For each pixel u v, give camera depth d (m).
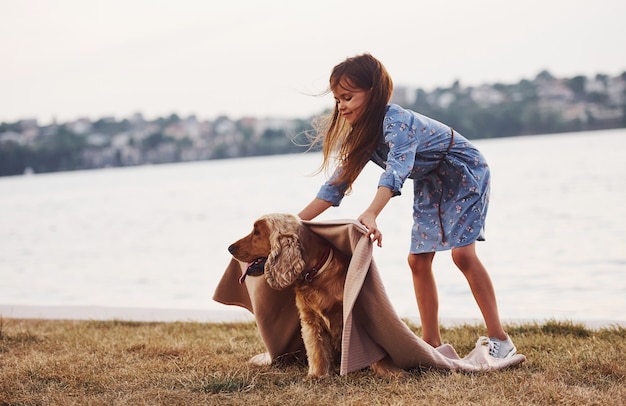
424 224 4.46
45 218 25.05
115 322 6.48
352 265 3.86
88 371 4.42
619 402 3.43
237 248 4.25
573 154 40.50
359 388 3.87
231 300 4.73
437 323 4.62
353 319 4.01
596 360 4.15
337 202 4.46
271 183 37.25
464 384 3.81
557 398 3.51
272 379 4.18
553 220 13.95
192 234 16.98
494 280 8.48
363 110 4.20
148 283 10.35
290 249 4.04
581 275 8.38
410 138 4.11
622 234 11.30
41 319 6.82
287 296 4.45
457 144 4.35
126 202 31.02
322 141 4.51
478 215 4.35
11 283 10.96
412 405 3.51
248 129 103.38
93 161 92.31
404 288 8.38
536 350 4.65
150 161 99.19
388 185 3.96
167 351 4.99
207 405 3.64
